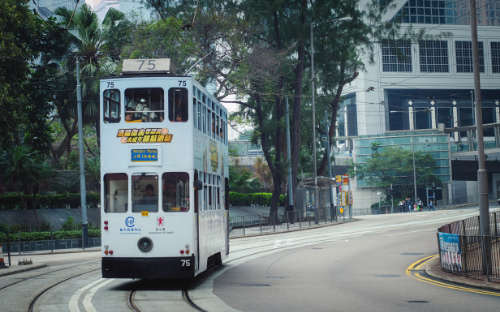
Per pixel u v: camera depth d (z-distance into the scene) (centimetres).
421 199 9350
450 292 1409
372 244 3042
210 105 1791
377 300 1302
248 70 4462
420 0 11600
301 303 1270
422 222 4741
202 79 4400
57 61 4806
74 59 4741
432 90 11669
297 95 5309
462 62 11625
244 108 5550
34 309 1182
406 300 1294
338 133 12125
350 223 5303
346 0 5225
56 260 2709
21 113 3066
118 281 1703
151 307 1215
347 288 1527
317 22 5234
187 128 1506
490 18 12125
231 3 4584
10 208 4072
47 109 4434
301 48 5244
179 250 1467
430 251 2611
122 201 1488
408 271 1923
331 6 5188
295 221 5200
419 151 9194
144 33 4197
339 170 9325
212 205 1794
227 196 2142
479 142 1741
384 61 11325
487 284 1495
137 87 1516
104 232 1483
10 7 2923
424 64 11456
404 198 9131
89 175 4688
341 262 2247
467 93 12038
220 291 1480
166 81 1512
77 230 3797
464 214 5662
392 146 9356
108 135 1508
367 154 9469
